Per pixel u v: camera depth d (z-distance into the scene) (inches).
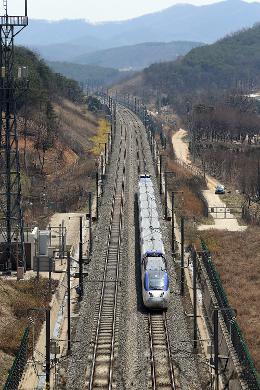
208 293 6373.0
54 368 4992.6
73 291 6825.8
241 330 5570.9
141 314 6235.2
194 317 5561.0
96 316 6122.1
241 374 4611.2
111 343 5482.3
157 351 5359.3
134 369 5036.9
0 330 5556.1
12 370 4503.0
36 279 6993.1
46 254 7578.7
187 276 7391.7
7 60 7081.7
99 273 7421.3
